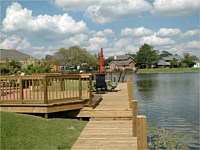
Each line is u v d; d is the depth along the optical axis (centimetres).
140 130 439
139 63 10081
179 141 941
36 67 2192
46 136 707
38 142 652
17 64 3766
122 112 937
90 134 747
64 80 1241
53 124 822
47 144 646
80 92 978
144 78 5706
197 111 1584
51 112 898
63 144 663
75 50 5362
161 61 10656
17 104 913
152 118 1380
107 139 699
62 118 939
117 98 1259
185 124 1220
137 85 3797
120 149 621
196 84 3856
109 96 1341
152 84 3972
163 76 6575
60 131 765
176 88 3272
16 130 707
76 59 5341
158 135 1020
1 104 922
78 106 959
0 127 701
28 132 712
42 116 922
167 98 2270
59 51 5344
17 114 850
